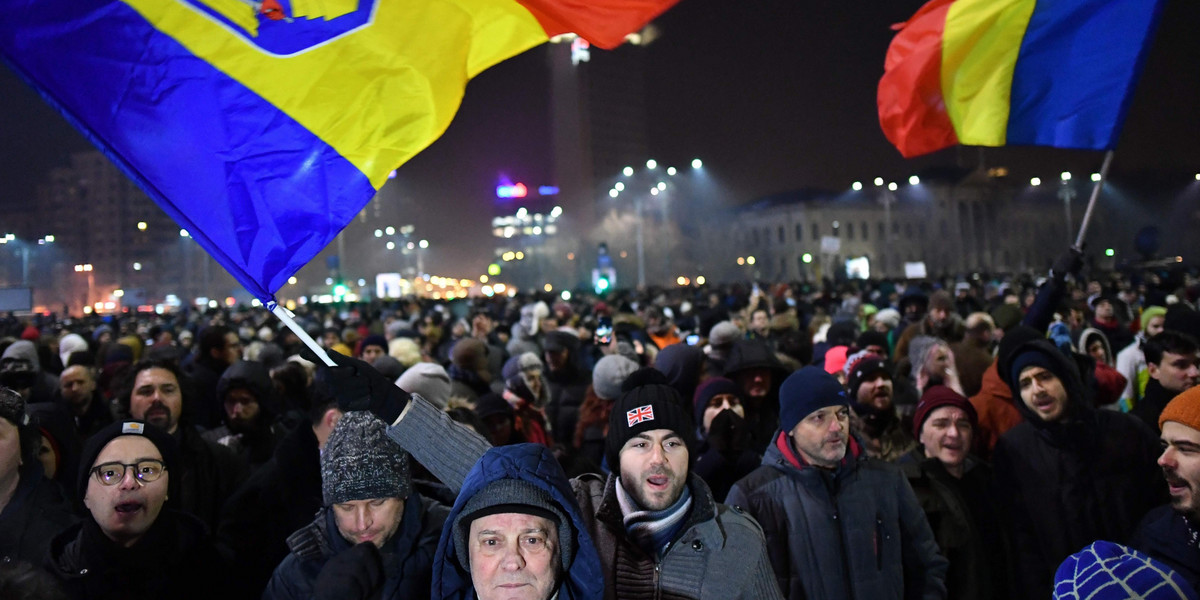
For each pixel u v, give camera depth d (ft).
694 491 10.14
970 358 24.67
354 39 11.12
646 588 9.70
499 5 11.78
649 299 89.97
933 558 12.75
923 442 15.52
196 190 10.35
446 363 34.27
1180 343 17.97
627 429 10.03
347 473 10.25
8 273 209.36
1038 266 351.05
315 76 10.88
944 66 18.06
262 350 30.94
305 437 14.39
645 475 9.87
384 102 11.14
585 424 21.90
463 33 11.59
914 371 21.16
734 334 26.84
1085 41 17.13
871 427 16.60
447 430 9.78
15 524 11.51
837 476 12.62
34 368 23.30
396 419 9.71
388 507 10.49
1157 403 18.39
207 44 10.53
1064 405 14.35
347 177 10.85
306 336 9.95
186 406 20.34
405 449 10.02
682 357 21.62
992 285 88.28
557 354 28.30
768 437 20.04
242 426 19.81
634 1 12.19
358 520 10.37
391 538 10.63
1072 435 14.33
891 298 64.64
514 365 24.03
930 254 350.02
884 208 349.82
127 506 11.10
